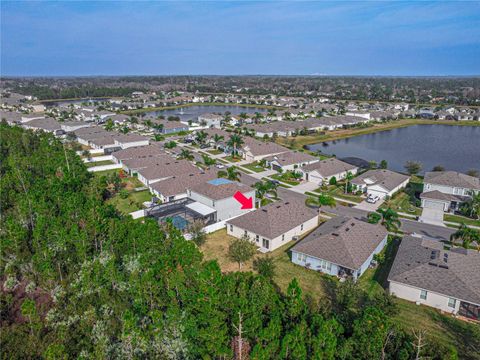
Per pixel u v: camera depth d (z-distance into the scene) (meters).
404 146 129.62
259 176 86.12
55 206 54.09
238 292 33.28
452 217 61.75
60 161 78.38
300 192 74.81
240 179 83.06
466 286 36.16
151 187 72.19
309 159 93.00
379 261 46.12
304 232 55.62
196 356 30.70
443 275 37.75
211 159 93.50
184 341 31.06
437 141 138.50
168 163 82.75
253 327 29.92
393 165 103.75
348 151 121.12
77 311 34.28
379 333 27.98
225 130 139.25
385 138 145.00
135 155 94.81
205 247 50.81
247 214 54.81
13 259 43.34
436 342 29.06
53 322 33.53
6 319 34.81
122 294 36.72
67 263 42.50
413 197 71.31
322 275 43.62
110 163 98.25
